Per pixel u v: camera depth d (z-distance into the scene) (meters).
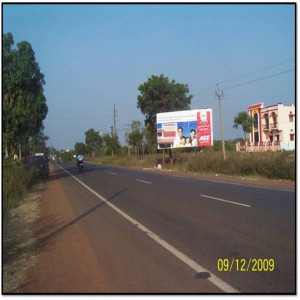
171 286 5.90
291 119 63.50
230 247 8.00
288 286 5.81
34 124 26.77
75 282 6.29
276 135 64.94
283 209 12.19
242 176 27.69
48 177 34.34
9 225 11.43
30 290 6.04
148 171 39.66
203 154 38.19
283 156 26.81
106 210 13.69
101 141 112.94
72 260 7.59
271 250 7.67
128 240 8.98
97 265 7.14
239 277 6.23
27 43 25.61
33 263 7.53
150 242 8.70
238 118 70.12
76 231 10.37
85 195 18.92
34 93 26.38
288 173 23.69
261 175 26.38
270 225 9.88
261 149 61.62
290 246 7.91
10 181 17.62
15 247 8.87
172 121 44.03
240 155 32.62
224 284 5.94
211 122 42.38
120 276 6.45
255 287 5.80
